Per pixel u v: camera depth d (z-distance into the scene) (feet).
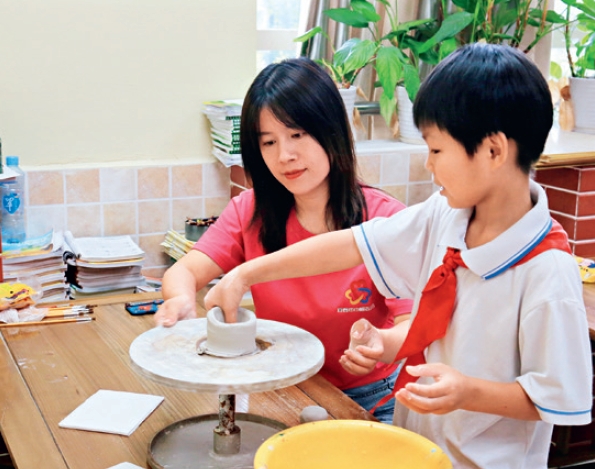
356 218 5.25
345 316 5.18
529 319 3.30
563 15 9.84
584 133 8.77
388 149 8.43
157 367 3.51
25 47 7.78
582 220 7.75
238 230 5.59
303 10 8.86
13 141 7.92
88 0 7.90
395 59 8.05
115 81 8.18
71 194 8.07
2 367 4.92
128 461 3.72
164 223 8.53
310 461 3.22
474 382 3.24
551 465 7.88
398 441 3.25
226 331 3.66
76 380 4.71
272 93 4.82
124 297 6.53
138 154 8.43
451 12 9.05
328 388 4.60
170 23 8.26
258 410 4.29
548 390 3.22
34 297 6.45
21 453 3.78
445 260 3.62
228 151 8.16
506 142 3.20
